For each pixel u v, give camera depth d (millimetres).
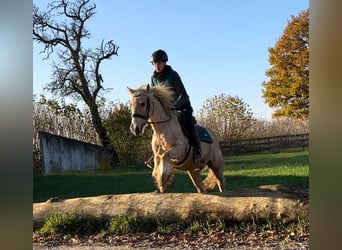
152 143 5863
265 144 22484
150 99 5488
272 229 5070
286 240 4645
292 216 5035
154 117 5531
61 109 20188
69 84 21422
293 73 26406
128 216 5641
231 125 22641
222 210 5344
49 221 5801
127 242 5129
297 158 17875
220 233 5148
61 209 5961
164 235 5289
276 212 5102
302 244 4453
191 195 5633
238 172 13984
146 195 5812
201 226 5320
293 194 5301
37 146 17031
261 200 5246
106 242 5215
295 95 26234
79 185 13047
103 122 19516
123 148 18625
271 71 27000
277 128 23719
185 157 5891
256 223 5219
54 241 5398
